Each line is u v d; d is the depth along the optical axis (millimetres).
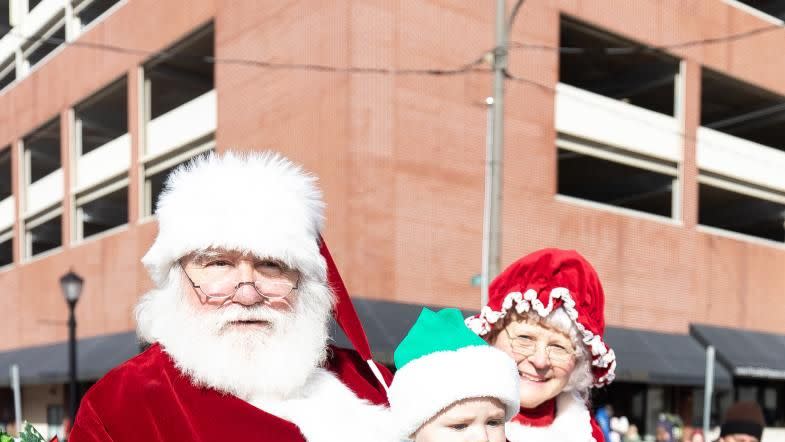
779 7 16578
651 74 14664
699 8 14375
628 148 13242
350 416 1963
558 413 2467
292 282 1941
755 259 15336
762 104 16578
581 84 15750
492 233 7215
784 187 15867
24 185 18969
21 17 19438
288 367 1875
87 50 15891
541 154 11781
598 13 12766
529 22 11805
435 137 10375
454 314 2016
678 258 13797
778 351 14820
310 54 10297
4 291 19141
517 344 2352
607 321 12500
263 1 11203
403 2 10219
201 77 14711
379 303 9617
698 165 14391
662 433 13039
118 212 17438
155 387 1833
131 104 14414
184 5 12953
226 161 2000
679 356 12906
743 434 4055
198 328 1848
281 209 1894
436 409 1845
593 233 12422
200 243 1821
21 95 18781
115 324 14414
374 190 9750
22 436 2016
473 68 10523
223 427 1788
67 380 14133
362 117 9750
